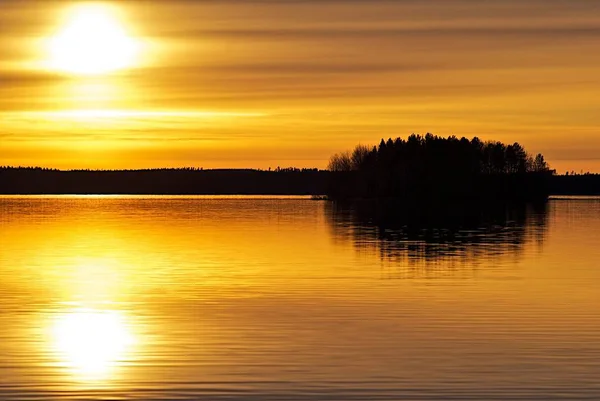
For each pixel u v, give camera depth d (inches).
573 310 1614.2
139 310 1632.6
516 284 2006.6
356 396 1034.1
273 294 1846.7
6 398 1029.8
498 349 1269.7
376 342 1323.8
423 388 1065.5
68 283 2041.1
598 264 2492.6
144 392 1053.2
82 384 1088.2
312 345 1305.4
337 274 2230.6
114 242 3518.7
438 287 1953.7
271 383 1090.1
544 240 3599.9
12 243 3481.8
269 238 3727.9
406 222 5290.4
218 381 1099.3
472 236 3885.3
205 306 1679.4
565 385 1075.3
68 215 6707.7
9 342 1332.4
